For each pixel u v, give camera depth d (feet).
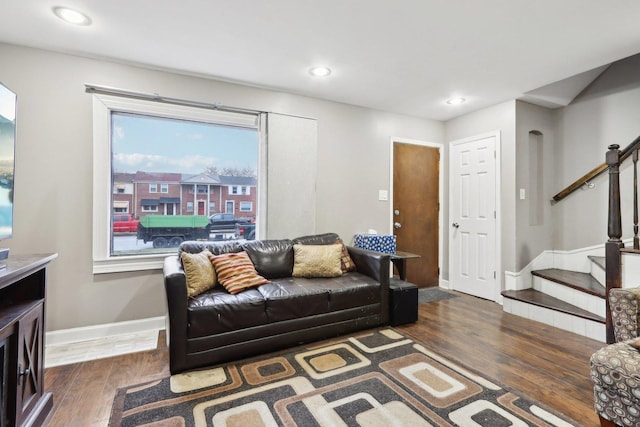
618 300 5.79
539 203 12.05
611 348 4.79
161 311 9.04
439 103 11.74
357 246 11.78
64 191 8.04
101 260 8.36
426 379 6.28
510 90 10.43
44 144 7.85
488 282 11.99
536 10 6.20
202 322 6.67
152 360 7.14
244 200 10.45
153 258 8.93
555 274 10.92
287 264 9.63
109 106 8.45
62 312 8.04
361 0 5.93
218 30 6.99
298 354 7.40
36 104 7.77
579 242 11.49
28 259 5.16
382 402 5.53
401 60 8.38
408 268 13.33
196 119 9.51
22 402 4.57
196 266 7.66
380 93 10.76
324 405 5.46
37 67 7.77
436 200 13.79
